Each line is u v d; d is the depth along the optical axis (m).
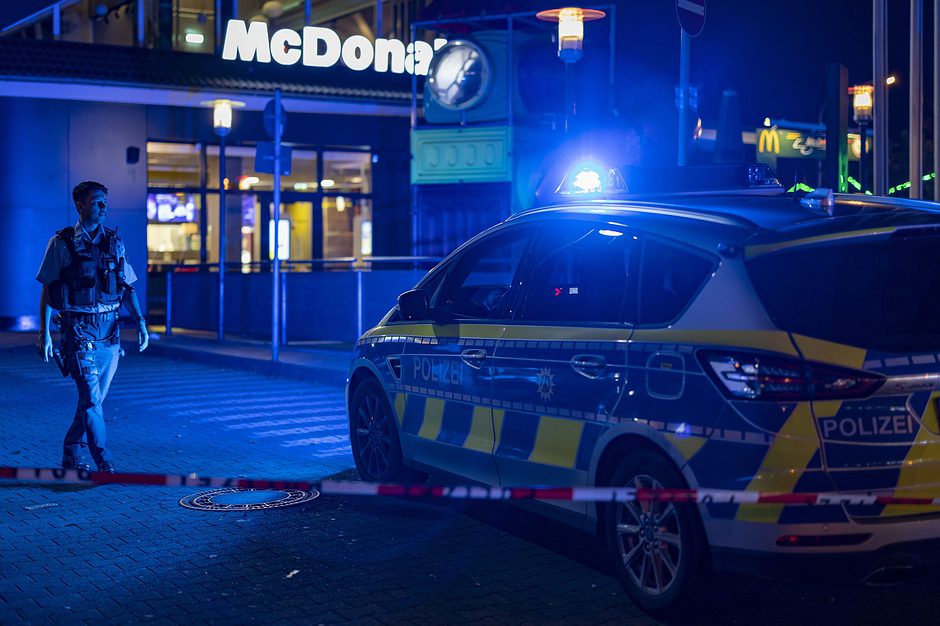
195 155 23.92
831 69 11.84
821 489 4.54
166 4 22.92
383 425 7.56
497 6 17.00
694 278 5.02
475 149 17.34
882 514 4.59
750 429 4.60
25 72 19.52
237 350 17.12
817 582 4.59
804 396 4.54
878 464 4.59
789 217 5.00
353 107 22.25
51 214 22.56
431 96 17.62
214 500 7.59
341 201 25.27
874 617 5.16
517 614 5.24
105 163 22.92
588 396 5.43
